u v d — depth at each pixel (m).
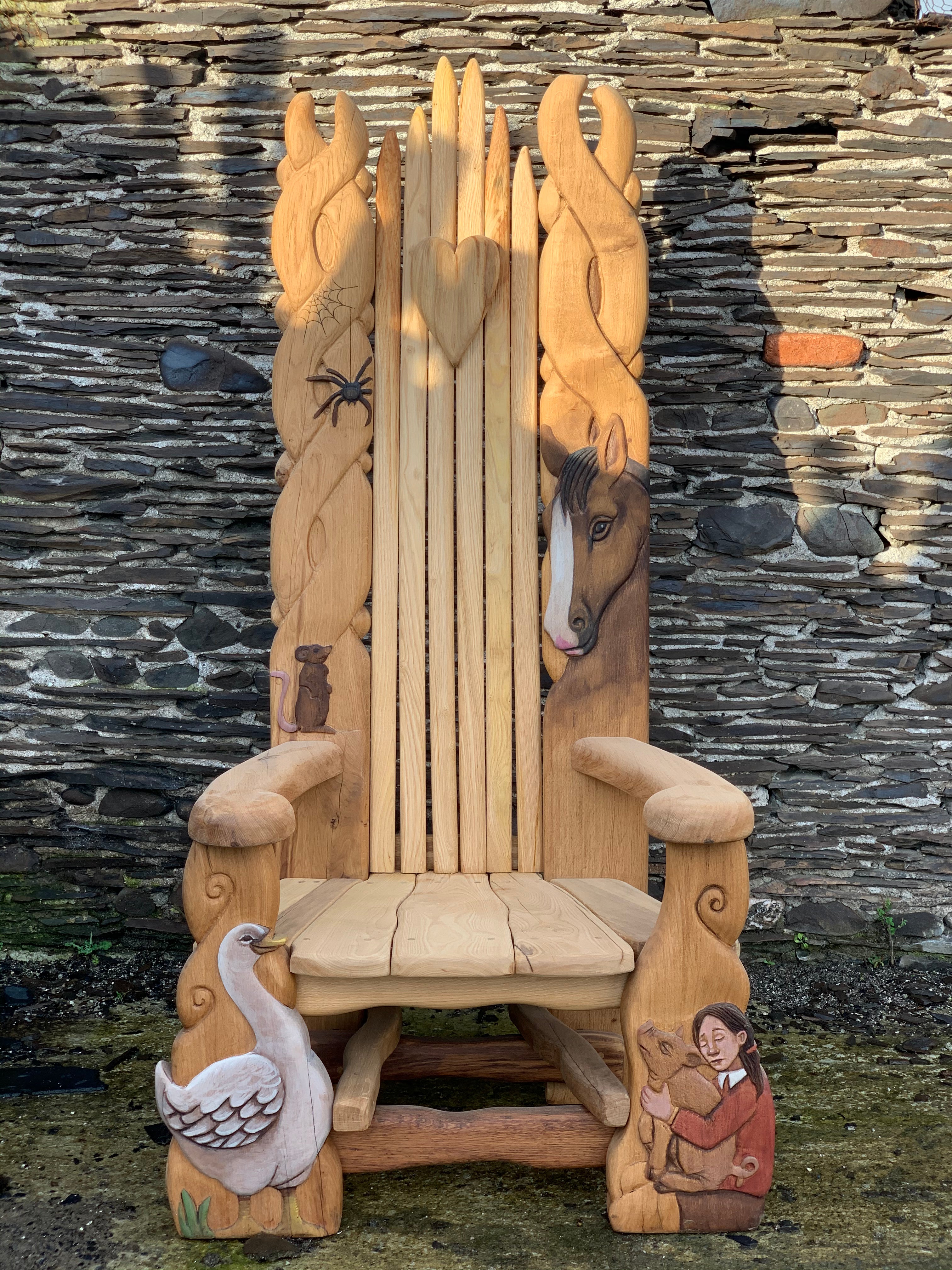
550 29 2.70
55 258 2.76
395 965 1.49
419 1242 1.61
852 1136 1.96
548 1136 1.63
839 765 2.80
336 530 2.11
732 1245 1.60
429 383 2.17
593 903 1.80
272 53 2.73
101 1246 1.59
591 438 2.11
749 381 2.76
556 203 2.12
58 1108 2.06
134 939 2.85
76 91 2.74
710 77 2.71
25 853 2.83
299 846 2.05
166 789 2.82
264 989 1.55
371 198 2.71
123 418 2.79
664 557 2.79
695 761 2.81
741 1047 1.60
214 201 2.76
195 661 2.83
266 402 2.79
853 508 2.78
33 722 2.83
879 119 2.71
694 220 2.74
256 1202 1.60
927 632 2.78
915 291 2.74
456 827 2.12
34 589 2.82
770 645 2.80
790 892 2.82
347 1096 1.59
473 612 2.14
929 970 2.77
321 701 2.09
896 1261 1.56
